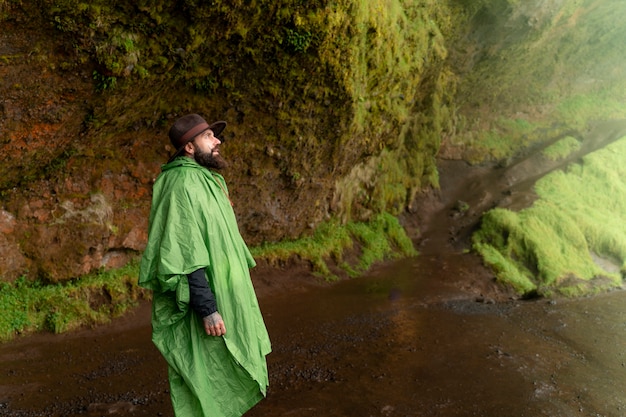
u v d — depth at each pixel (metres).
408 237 13.98
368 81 10.57
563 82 19.45
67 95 6.98
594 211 14.94
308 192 11.16
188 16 7.33
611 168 16.58
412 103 13.01
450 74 15.45
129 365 6.74
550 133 18.81
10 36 6.18
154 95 8.09
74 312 7.80
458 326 9.09
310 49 8.91
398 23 11.16
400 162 14.81
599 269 13.20
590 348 8.36
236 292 3.24
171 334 3.19
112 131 8.18
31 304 7.63
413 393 6.41
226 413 3.22
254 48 8.54
